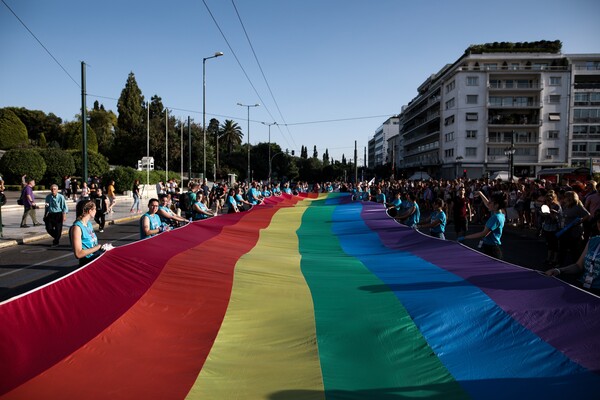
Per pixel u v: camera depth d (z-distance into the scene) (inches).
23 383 118.3
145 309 168.7
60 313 152.9
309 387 120.0
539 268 405.7
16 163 1537.9
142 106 3548.2
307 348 142.1
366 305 176.1
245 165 3686.0
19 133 2313.0
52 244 542.0
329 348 141.6
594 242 184.9
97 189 684.7
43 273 381.7
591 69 2583.7
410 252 279.4
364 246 319.0
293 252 297.0
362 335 149.5
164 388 119.1
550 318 152.1
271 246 316.2
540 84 2500.0
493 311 161.9
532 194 674.8
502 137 2541.8
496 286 185.9
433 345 142.9
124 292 179.3
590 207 435.5
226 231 356.2
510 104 2529.5
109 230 705.0
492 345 141.3
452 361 133.3
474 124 2529.5
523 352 134.8
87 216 244.7
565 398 112.8
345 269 237.0
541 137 2524.6
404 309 170.2
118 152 2938.0
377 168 4210.1
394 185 1207.6
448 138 2687.0
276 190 1171.9
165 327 156.3
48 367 126.0
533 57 2518.5
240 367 130.6
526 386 118.8
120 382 121.0
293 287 201.2
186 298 181.6
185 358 135.3
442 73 3019.2
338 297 186.5
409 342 145.6
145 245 243.8
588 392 114.0
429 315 163.0
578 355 129.6
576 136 2549.2
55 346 136.4
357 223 411.5
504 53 2539.4
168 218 379.2
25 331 138.9
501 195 292.7
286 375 126.6
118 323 154.8
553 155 2534.5
